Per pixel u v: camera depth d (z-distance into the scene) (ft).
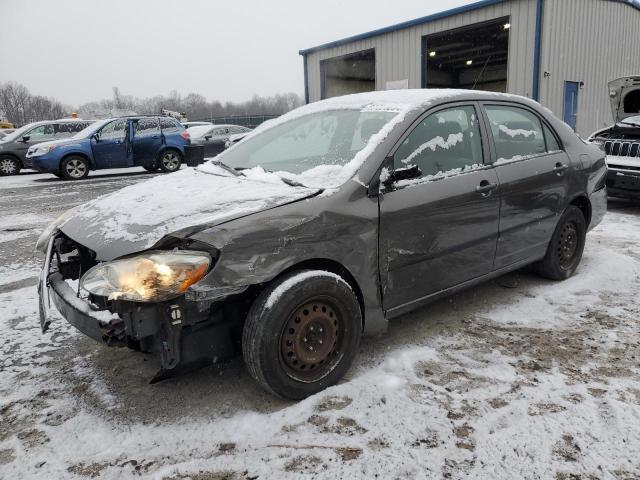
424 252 9.45
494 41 57.52
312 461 6.72
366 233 8.51
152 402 8.19
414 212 9.14
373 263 8.71
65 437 7.34
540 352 9.61
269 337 7.52
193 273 6.89
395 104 10.21
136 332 6.85
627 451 6.79
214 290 7.04
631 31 49.57
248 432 7.34
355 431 7.31
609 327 10.69
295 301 7.66
